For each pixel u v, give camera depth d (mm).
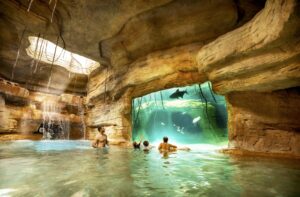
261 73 6457
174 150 9242
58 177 4012
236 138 8250
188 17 9219
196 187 3465
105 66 14258
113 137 12891
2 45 12016
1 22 10109
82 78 17188
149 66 10734
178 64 9938
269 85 6660
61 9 9297
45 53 14805
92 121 15945
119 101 12664
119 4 8852
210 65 7707
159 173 4488
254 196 3037
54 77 16391
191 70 9773
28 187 3350
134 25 9953
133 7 8961
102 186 3471
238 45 6555
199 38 9742
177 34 9891
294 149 6969
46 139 15312
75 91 17766
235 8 8570
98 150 9008
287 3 4629
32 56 13828
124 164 5555
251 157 6855
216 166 5316
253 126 7832
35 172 4395
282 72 5871
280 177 4164
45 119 14719
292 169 4910
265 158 6625
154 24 9742
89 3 8883
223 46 7109
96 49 12078
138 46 10984
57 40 11000
